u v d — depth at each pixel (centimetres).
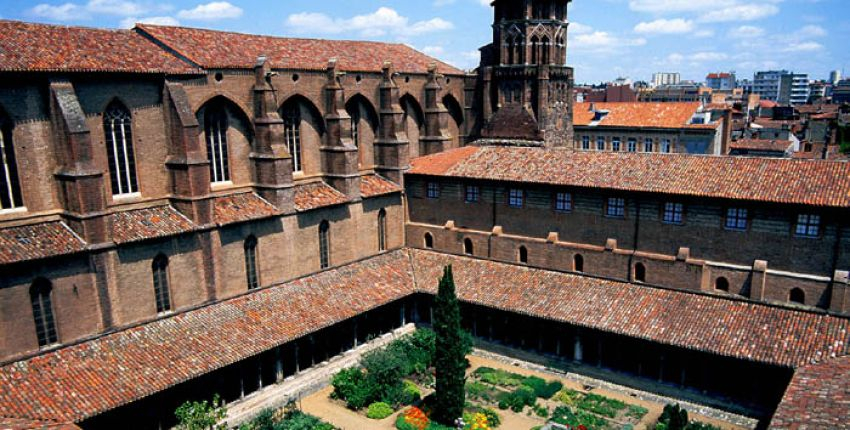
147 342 4712
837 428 3372
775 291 5150
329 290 6038
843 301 4794
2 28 4678
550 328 5947
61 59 4606
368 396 5238
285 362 5659
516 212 6544
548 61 8312
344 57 7075
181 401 4750
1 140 4412
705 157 5791
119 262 4772
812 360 4334
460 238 6925
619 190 5756
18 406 3866
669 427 4328
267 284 5912
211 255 5378
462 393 4800
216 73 5541
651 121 12269
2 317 4191
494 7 8475
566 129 8862
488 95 8488
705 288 5475
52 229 4603
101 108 4841
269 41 6588
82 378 4222
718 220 5375
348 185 6581
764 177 5275
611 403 5103
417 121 7981
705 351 4722
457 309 4644
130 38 5422
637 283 5641
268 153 5850
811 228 4975
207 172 5272
